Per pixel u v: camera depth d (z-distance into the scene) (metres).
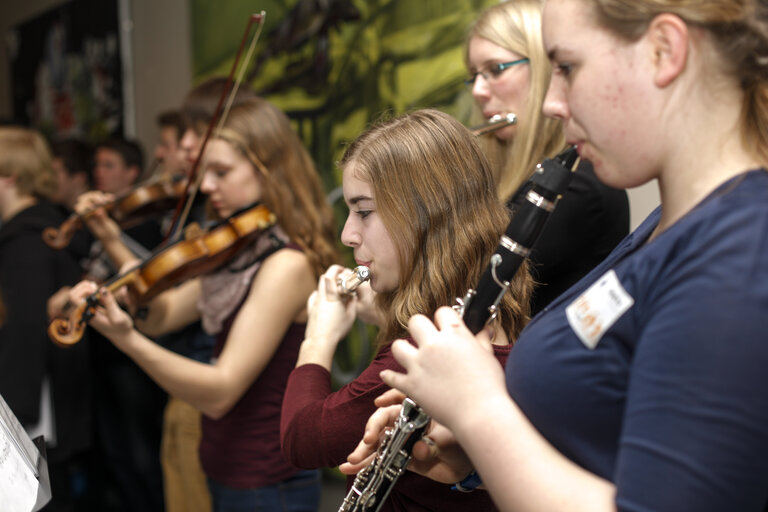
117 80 4.52
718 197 0.65
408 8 2.70
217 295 1.92
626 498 0.60
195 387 1.74
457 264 1.11
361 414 1.11
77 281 2.95
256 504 1.84
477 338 0.87
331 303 1.36
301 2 3.20
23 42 5.66
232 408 1.88
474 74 1.77
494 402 0.71
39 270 2.65
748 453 0.57
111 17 4.52
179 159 3.30
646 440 0.60
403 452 0.94
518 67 1.65
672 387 0.60
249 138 1.97
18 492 0.94
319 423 1.15
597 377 0.70
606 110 0.70
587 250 1.48
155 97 4.30
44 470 1.07
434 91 2.61
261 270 1.86
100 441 3.35
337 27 3.02
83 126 4.97
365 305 1.43
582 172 1.49
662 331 0.62
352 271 1.34
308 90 3.19
